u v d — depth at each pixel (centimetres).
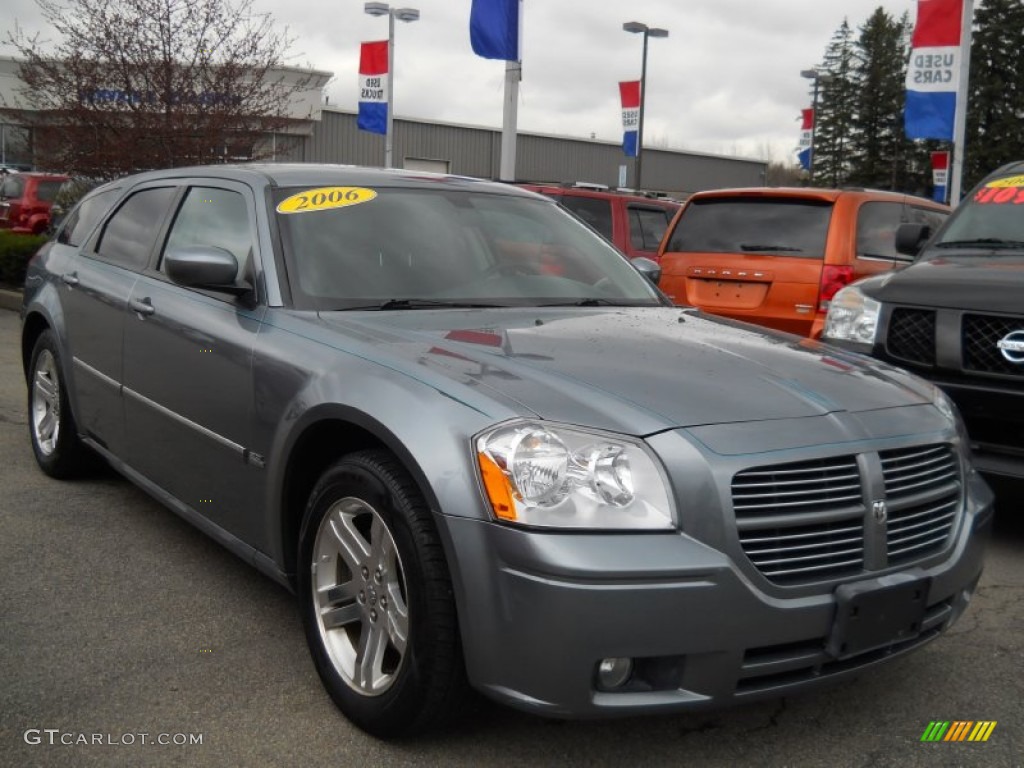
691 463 262
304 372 324
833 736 307
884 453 294
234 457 359
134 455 445
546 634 251
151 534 464
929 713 323
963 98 1377
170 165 1249
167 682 325
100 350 468
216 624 370
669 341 341
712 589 256
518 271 408
